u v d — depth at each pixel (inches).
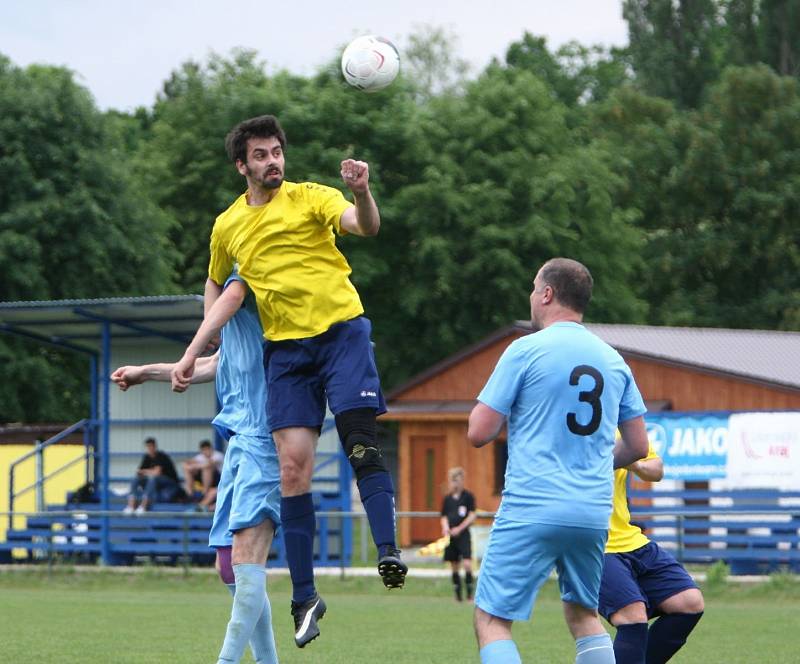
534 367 683.4
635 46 7362.2
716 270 5556.1
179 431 2864.2
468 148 4215.1
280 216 696.4
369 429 685.9
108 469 2827.3
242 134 695.7
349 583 2351.1
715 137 5506.9
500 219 4156.0
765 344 3223.4
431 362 4224.9
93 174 4003.4
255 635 759.7
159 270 4094.5
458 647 1379.2
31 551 2842.0
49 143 3988.7
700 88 7160.4
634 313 4407.0
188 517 2598.4
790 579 2153.1
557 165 4256.9
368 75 697.0
